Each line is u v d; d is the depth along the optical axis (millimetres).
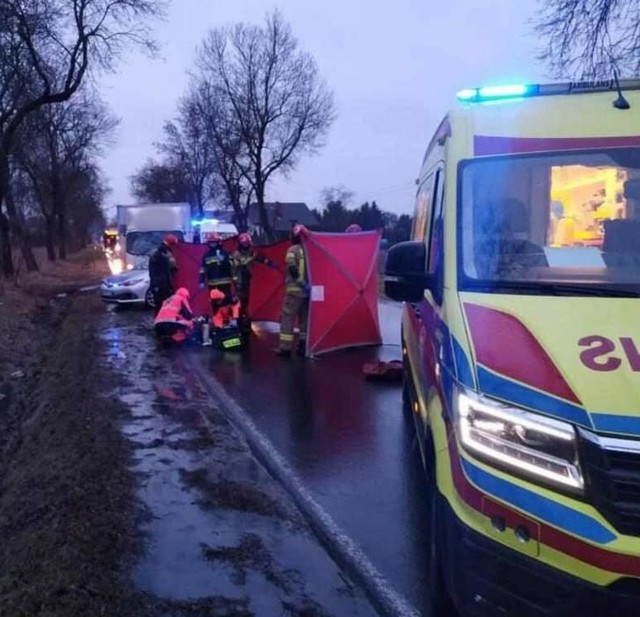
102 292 20953
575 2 15023
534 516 2996
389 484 6062
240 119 52438
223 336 12836
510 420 3125
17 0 23172
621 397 3008
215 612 3977
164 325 13328
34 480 6320
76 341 14641
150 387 9781
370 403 8805
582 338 3320
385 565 4641
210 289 13070
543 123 4496
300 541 4945
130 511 5270
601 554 2855
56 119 46875
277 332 15047
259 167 52906
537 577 2988
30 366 13562
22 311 21250
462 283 3973
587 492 2932
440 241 4484
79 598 4000
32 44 24531
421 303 5609
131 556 4570
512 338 3412
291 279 11883
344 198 70312
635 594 2836
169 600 4082
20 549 4820
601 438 2924
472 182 4359
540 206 4223
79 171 58094
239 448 6992
